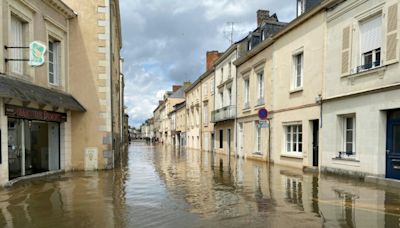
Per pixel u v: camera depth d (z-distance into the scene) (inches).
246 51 852.6
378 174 375.6
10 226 211.3
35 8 440.5
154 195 314.2
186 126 1721.2
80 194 319.6
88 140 537.0
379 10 378.9
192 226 210.7
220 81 1064.2
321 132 482.0
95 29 548.4
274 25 755.4
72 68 541.3
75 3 546.9
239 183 388.5
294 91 563.5
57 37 506.6
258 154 724.7
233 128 915.4
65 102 479.5
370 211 244.5
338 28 450.0
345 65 431.8
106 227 209.0
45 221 222.4
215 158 844.6
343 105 435.8
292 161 572.4
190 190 341.4
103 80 545.0
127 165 636.1
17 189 348.2
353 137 427.5
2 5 368.8
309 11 507.8
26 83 408.8
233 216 234.2
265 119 593.9
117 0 739.4
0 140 353.7
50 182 398.9
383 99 369.4
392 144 369.1
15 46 407.5
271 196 306.3
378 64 387.5
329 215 234.2
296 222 217.3
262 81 724.7
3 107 359.3
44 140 469.7
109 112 545.6
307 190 335.0
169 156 944.3
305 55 532.4
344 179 409.1
